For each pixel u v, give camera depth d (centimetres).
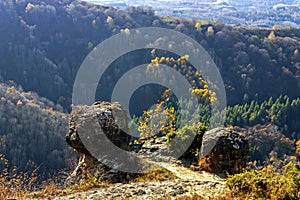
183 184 643
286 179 557
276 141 3522
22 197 616
